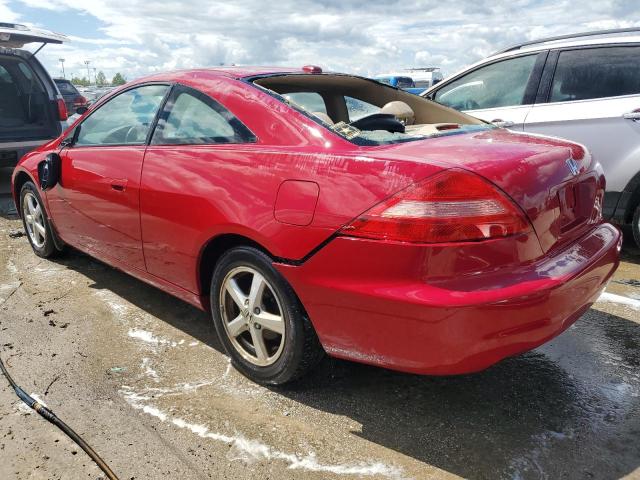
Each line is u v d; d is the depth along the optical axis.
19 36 6.17
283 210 2.31
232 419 2.45
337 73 3.35
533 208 2.12
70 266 4.39
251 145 2.56
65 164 3.77
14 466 2.15
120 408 2.52
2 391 2.65
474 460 2.18
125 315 3.50
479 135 2.67
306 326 2.42
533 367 2.88
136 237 3.16
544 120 4.73
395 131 2.72
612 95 4.47
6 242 5.04
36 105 6.91
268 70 3.17
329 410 2.51
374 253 2.06
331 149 2.30
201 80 2.98
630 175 4.38
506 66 5.10
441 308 1.95
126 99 3.48
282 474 2.12
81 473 2.12
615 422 2.41
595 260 2.37
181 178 2.77
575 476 2.09
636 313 3.52
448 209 1.98
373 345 2.17
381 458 2.20
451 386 2.70
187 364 2.91
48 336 3.21
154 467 2.15
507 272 2.05
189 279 2.89
